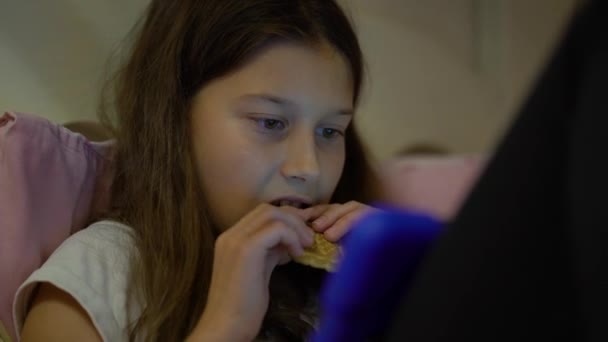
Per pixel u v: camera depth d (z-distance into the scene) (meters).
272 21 0.75
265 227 0.66
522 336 0.24
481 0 2.46
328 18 0.81
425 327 0.26
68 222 0.79
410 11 2.17
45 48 1.23
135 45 0.91
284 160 0.74
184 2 0.83
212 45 0.77
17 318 0.67
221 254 0.66
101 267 0.70
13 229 0.72
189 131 0.78
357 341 0.30
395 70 2.13
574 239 0.23
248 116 0.73
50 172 0.77
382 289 0.30
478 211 0.25
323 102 0.75
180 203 0.76
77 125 1.00
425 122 2.29
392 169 1.58
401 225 0.29
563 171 0.23
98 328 0.65
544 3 2.66
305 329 0.77
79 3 1.29
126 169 0.83
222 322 0.62
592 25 0.23
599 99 0.22
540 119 0.24
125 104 0.87
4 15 1.17
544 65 0.25
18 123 0.75
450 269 0.25
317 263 0.67
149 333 0.67
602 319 0.22
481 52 2.51
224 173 0.74
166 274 0.72
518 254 0.24
